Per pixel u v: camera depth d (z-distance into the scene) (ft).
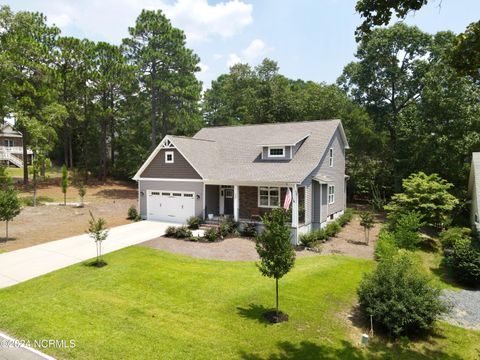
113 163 161.68
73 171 152.05
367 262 54.44
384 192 123.95
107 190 132.77
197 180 77.15
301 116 132.46
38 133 99.91
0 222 77.05
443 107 94.94
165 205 83.15
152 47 129.90
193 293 39.27
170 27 130.31
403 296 32.81
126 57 134.10
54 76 116.47
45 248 57.11
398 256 49.11
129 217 86.48
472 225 76.23
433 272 53.78
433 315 32.60
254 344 28.99
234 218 73.67
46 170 156.25
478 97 99.60
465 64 24.61
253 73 176.86
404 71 125.70
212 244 62.64
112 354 26.53
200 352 27.30
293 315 34.68
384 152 120.98
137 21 132.16
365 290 34.81
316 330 32.01
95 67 130.00
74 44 125.49
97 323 31.40
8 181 104.17
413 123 106.63
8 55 100.68
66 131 146.51
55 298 36.58
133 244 61.00
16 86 104.32
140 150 139.85
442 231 71.82
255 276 45.62
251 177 72.69
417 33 118.11
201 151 84.89
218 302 37.01
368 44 123.44
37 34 123.54
